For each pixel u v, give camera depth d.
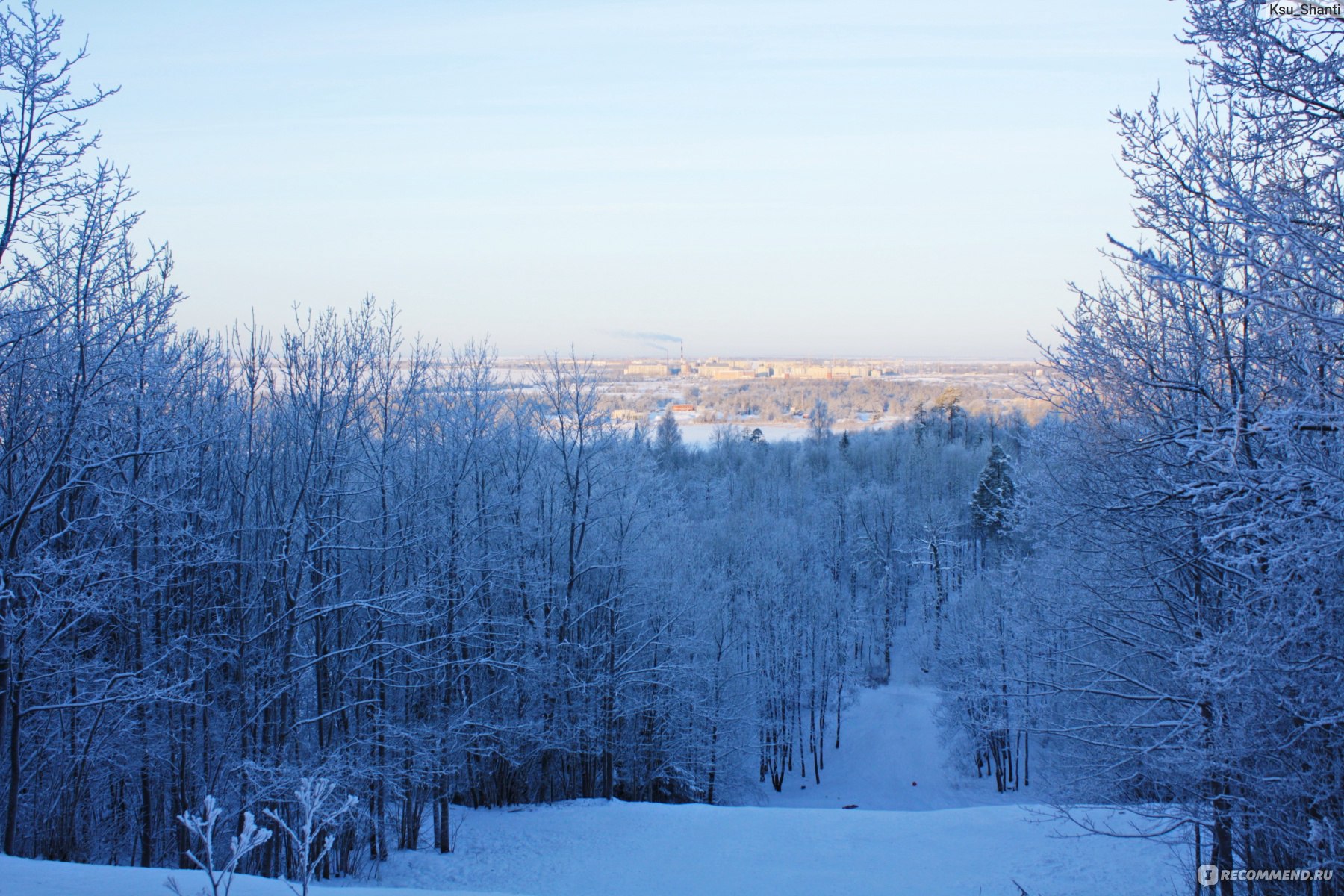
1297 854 9.03
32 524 13.66
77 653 13.80
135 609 14.88
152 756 14.89
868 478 68.38
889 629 47.66
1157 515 10.32
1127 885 14.81
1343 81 6.45
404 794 18.22
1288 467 6.24
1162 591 11.03
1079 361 10.95
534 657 23.45
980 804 31.41
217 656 16.77
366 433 18.73
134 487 13.98
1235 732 8.61
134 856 16.77
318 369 17.77
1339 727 7.88
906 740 38.31
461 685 21.94
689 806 22.70
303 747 16.89
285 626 16.44
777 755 36.94
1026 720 12.70
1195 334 9.48
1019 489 13.02
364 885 16.47
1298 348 7.76
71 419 12.08
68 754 13.69
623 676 25.11
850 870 16.83
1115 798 12.07
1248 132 7.58
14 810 11.42
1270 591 7.21
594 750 25.36
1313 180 6.72
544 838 19.92
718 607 31.38
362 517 19.95
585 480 25.48
